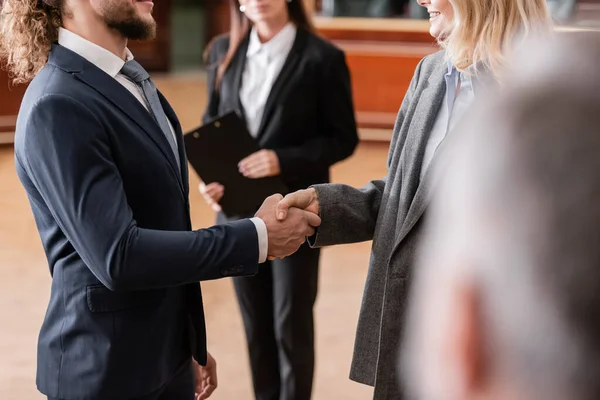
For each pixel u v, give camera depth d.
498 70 1.47
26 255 4.74
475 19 1.52
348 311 4.06
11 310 4.02
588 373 0.34
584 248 0.34
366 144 7.43
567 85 0.35
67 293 1.63
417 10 7.68
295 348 2.73
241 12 2.77
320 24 7.49
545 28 1.51
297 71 2.70
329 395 3.26
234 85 2.78
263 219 1.73
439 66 1.71
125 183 1.59
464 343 0.36
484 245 0.36
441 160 1.49
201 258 1.56
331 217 1.81
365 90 7.45
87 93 1.53
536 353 0.35
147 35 1.65
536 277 0.35
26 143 1.51
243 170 2.65
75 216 1.48
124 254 1.48
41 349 1.68
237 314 3.99
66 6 1.59
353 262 4.73
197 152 2.67
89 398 1.62
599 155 0.34
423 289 0.39
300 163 2.66
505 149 0.36
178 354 1.76
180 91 9.41
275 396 2.85
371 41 7.45
